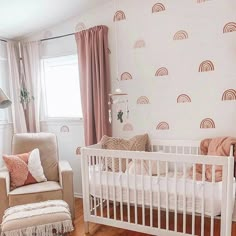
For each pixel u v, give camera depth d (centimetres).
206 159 182
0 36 329
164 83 279
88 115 302
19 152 293
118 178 224
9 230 175
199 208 193
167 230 204
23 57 347
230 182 174
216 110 258
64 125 341
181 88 272
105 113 299
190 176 233
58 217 185
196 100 266
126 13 290
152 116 288
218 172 215
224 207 178
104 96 297
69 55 327
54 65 345
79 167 336
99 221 234
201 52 259
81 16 313
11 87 336
